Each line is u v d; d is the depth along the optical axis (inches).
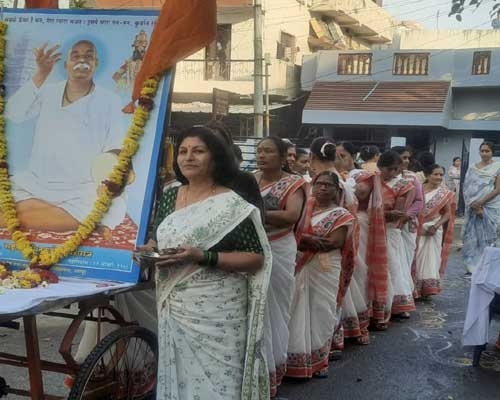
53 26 144.9
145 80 134.5
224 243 115.0
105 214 133.5
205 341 114.8
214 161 118.0
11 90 144.3
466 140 782.5
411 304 268.5
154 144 133.6
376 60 795.4
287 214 159.6
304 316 184.7
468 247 363.3
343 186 200.5
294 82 837.8
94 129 137.9
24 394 134.0
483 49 753.0
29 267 132.4
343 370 200.2
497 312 205.2
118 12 141.8
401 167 267.7
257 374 116.3
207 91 780.0
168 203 123.4
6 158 141.4
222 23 776.3
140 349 142.3
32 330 119.9
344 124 770.2
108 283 128.6
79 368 125.6
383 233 236.4
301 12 863.1
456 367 207.0
